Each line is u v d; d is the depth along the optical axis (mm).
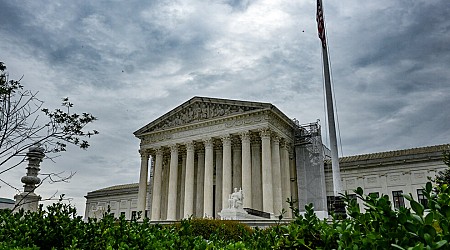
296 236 5523
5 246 7559
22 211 10328
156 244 6984
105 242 8078
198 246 6316
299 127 67625
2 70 16156
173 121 67562
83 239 8742
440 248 3389
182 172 69188
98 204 95125
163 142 66875
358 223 4582
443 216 3727
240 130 59312
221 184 63594
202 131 63125
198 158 67500
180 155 71188
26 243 8500
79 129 17484
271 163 57969
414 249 3236
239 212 43750
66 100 19109
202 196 65000
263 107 58375
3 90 15375
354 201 5008
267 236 6953
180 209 67500
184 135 64812
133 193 90312
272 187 56094
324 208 59719
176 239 7016
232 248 6172
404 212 3947
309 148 64688
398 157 66125
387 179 66125
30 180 21953
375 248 4074
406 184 64438
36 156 16328
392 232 3967
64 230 9023
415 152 66000
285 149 62469
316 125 66188
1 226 9328
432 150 64812
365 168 68000
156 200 64438
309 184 62625
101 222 9484
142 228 8219
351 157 73562
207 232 22828
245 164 56906
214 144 65250
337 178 21703
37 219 9500
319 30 25719
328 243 5039
